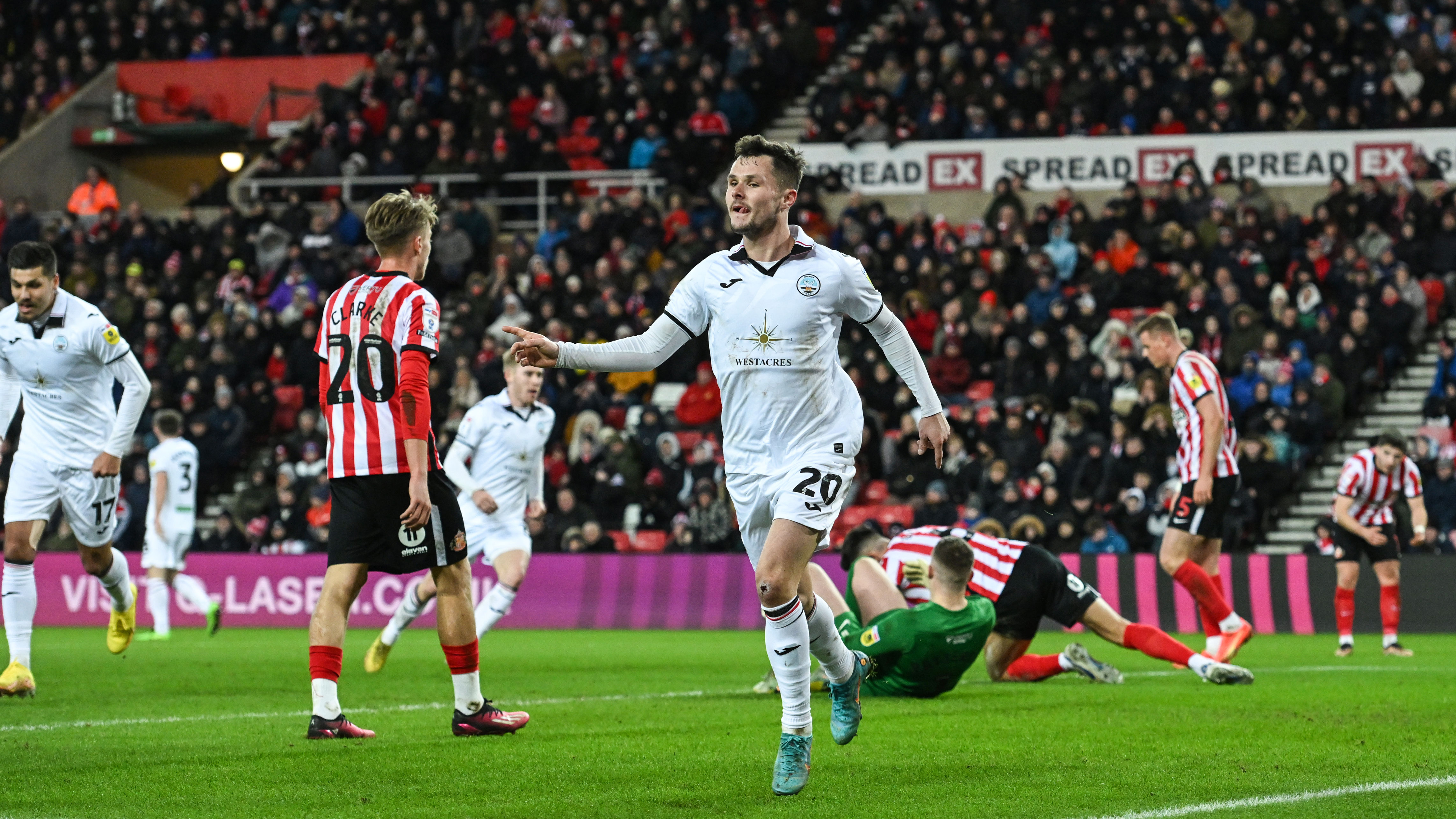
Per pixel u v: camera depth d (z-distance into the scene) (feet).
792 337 27.25
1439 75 121.08
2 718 38.55
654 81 136.36
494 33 149.79
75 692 46.24
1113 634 46.98
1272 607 82.94
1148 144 121.49
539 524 96.68
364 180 133.59
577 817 23.76
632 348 28.30
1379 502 65.00
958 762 29.73
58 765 29.25
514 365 55.01
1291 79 124.98
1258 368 97.60
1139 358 100.99
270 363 117.19
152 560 79.10
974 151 124.36
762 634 85.76
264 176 139.03
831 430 27.58
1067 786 26.78
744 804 24.97
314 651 33.55
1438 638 78.18
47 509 44.24
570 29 149.07
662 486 97.86
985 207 124.06
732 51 138.31
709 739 33.53
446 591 34.24
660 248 120.57
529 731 35.17
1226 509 53.57
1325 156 118.83
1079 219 114.73
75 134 155.84
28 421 44.16
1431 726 35.76
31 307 42.42
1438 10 129.49
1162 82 126.00
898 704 41.34
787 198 27.48
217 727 36.17
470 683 34.27
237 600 94.94
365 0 156.97
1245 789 26.45
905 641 41.78
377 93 142.00
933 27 133.08
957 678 42.80
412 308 32.99
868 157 126.00
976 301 109.40
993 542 47.60
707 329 28.76
